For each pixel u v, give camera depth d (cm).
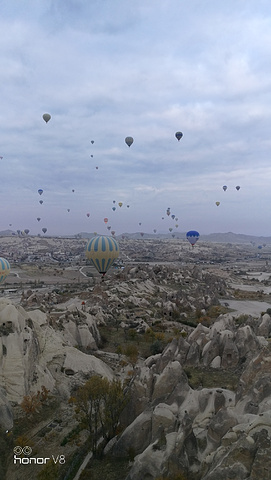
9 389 4244
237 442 2294
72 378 5016
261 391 3259
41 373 4706
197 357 5250
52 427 3925
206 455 2702
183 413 3164
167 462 2609
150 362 5459
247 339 5512
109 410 3531
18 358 4394
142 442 3231
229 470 2156
